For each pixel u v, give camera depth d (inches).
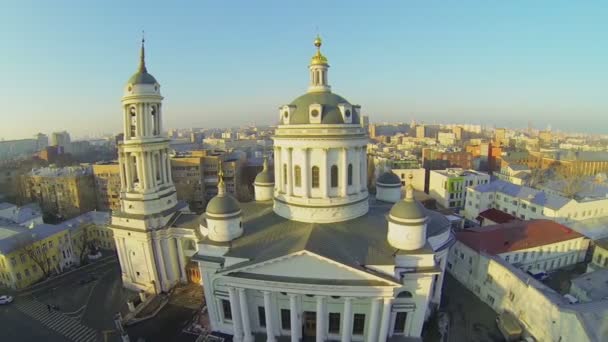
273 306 1445.6
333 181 1585.9
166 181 2114.9
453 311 1820.9
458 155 5639.8
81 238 2669.8
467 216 3597.4
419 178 4426.7
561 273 2265.0
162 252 2018.9
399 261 1374.3
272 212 1761.8
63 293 2105.1
